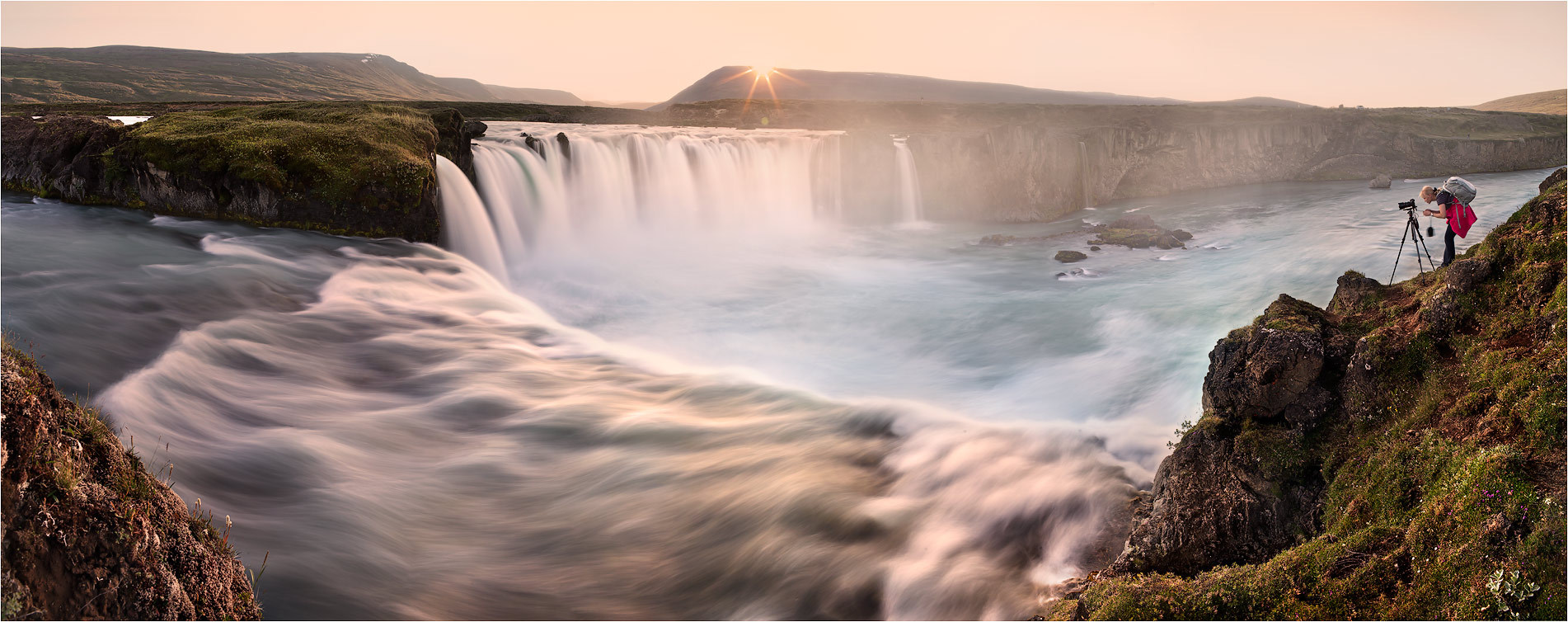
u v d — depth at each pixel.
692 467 14.53
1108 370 19.83
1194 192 64.62
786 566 12.09
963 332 24.72
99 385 15.06
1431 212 14.09
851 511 13.17
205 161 28.05
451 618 10.66
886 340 24.27
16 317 17.72
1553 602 6.96
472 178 33.00
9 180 31.66
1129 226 42.75
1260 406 11.37
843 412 16.78
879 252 39.06
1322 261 28.05
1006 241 40.97
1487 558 7.53
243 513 12.01
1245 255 32.75
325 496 12.70
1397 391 10.70
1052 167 52.03
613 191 39.88
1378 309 12.61
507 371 18.73
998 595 11.27
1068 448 14.84
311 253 25.66
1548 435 8.45
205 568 8.31
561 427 15.98
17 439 6.64
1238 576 8.96
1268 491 10.65
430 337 20.56
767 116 81.88
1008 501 13.35
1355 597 8.10
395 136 30.44
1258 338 11.77
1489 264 11.20
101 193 29.64
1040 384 19.69
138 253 23.67
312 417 15.41
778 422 16.42
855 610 11.49
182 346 17.33
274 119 33.03
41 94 193.00
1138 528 11.68
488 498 13.46
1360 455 10.28
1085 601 9.68
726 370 19.95
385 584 11.14
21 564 6.38
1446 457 9.02
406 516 12.66
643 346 23.25
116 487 7.62
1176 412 16.75
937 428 15.84
